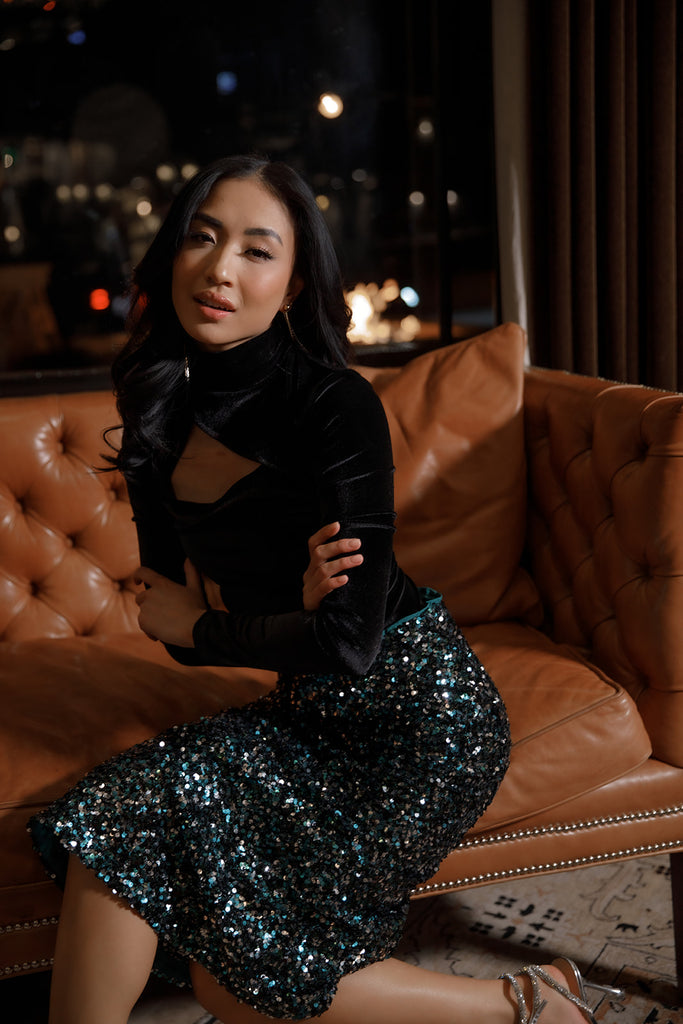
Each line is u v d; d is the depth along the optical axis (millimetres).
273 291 1421
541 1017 1563
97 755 1682
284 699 1516
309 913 1391
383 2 3402
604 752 1801
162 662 2059
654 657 1869
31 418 2281
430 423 2342
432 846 1456
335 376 1438
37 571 2277
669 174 2971
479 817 1589
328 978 1390
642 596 1897
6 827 1558
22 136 3219
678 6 2908
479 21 3092
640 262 3102
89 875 1354
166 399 1544
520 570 2381
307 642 1336
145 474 1615
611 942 1987
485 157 3162
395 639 1457
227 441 1456
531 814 1770
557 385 2305
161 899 1355
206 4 3309
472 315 3262
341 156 3482
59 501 2283
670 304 3033
